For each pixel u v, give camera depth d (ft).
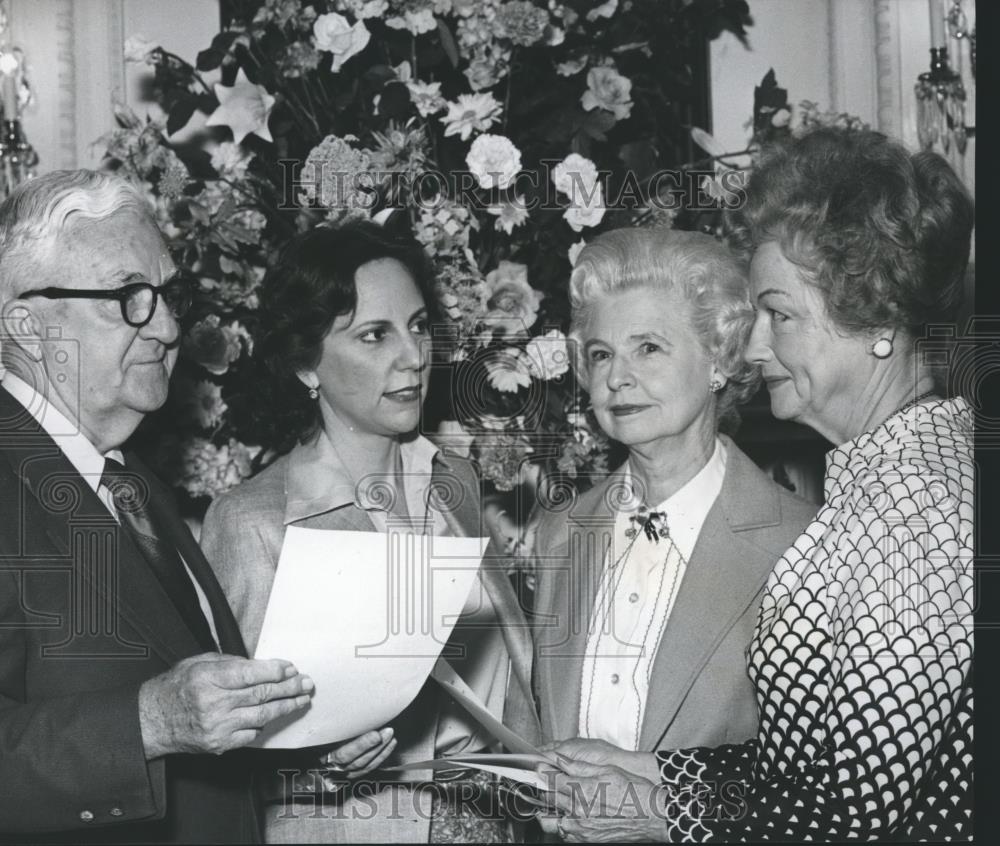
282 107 4.97
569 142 5.01
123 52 5.23
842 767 3.51
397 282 4.51
